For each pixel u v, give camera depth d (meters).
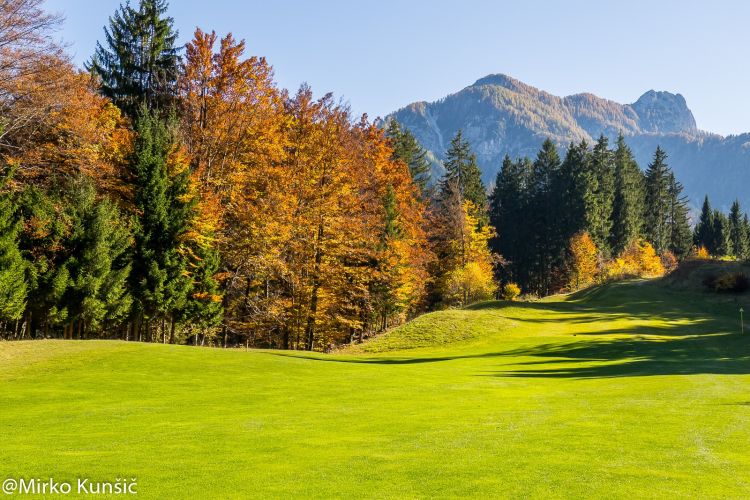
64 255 31.73
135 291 34.78
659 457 9.57
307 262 41.50
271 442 11.02
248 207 39.91
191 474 8.79
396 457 9.74
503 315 47.47
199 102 39.47
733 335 35.44
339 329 46.34
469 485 8.11
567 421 12.82
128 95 47.00
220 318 38.72
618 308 50.88
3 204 28.28
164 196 35.59
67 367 21.69
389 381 20.98
